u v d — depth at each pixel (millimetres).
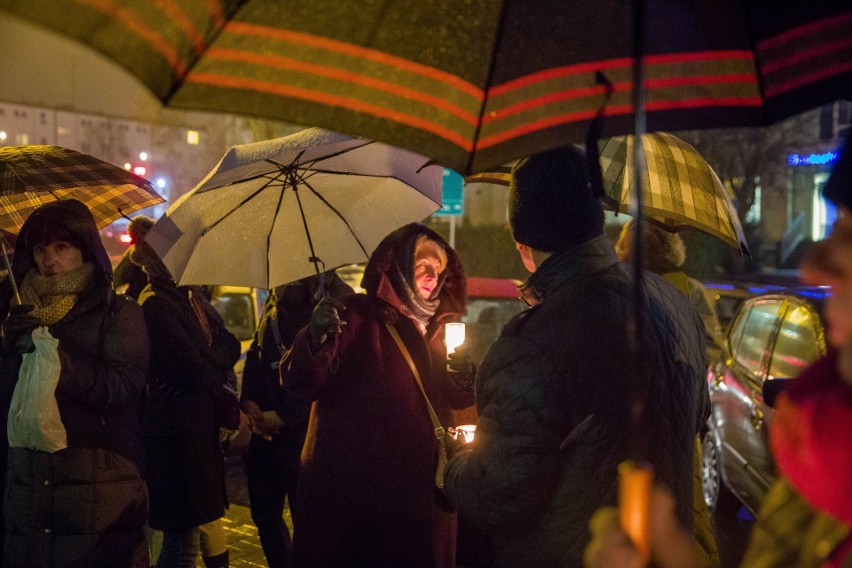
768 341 5750
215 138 41000
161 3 1226
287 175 3334
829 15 1554
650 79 1595
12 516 3186
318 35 1419
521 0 1457
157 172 53344
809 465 1121
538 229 2133
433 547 3055
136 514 3266
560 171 2105
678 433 2082
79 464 3133
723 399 6188
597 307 2027
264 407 4273
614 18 1517
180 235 3254
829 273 1138
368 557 3035
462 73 1506
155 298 4016
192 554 4113
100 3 1153
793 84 1608
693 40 1570
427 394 3176
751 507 5473
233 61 1390
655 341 2072
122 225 13719
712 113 1606
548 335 2021
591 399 1975
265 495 4355
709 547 3057
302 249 3514
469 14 1466
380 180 3576
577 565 1982
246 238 3438
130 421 3291
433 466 3092
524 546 2074
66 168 3607
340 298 3297
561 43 1521
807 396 1172
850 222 1146
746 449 5598
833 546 1091
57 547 3139
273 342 4281
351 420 3076
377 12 1427
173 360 3949
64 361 3070
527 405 1998
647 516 1138
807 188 29656
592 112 1585
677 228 3545
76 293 3252
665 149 3211
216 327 4371
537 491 2002
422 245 3213
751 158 25375
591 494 1970
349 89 1469
